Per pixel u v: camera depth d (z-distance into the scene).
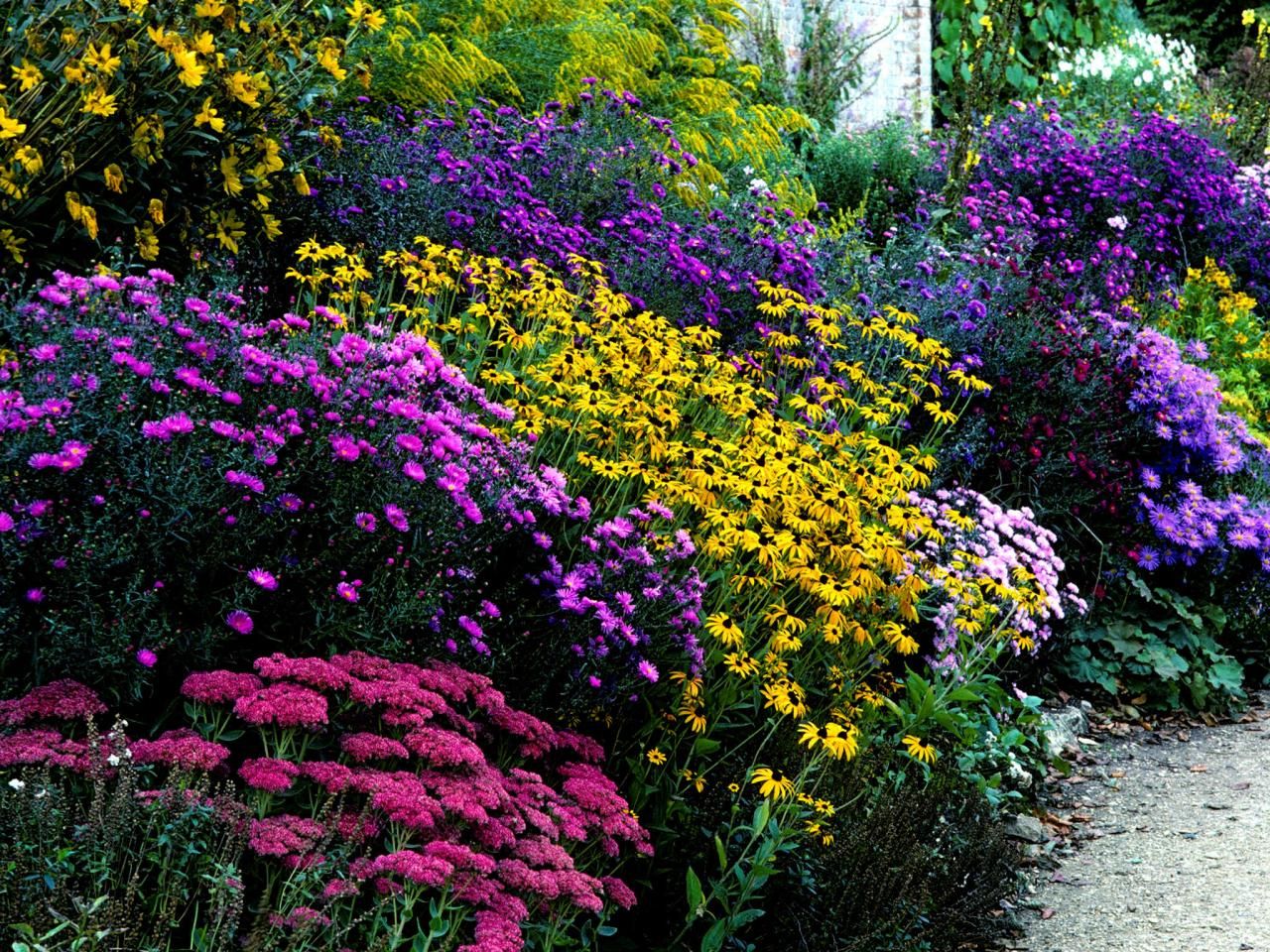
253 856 2.57
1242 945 3.68
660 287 5.89
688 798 3.75
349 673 2.94
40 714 2.57
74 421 2.91
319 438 3.26
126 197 4.70
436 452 3.37
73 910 2.22
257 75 4.77
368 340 3.91
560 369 4.40
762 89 11.85
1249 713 6.15
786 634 3.78
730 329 6.15
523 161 6.24
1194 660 6.24
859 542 4.00
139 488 2.96
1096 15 17.62
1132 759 5.52
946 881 3.84
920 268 7.01
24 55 4.34
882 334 5.75
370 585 3.27
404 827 2.62
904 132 11.46
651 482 4.10
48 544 2.84
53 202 4.54
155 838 2.45
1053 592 5.18
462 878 2.58
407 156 5.81
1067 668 6.16
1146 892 4.14
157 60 4.48
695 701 3.72
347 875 2.51
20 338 3.23
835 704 4.19
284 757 2.80
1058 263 8.72
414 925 2.73
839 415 5.84
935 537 4.93
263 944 2.32
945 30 15.38
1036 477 6.32
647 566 3.80
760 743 4.07
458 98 7.45
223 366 3.33
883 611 4.46
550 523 4.03
